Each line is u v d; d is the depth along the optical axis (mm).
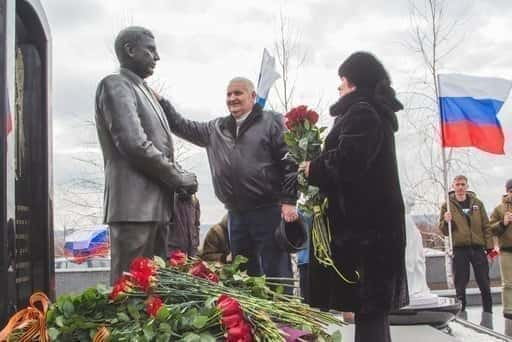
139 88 3346
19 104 2803
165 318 1989
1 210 2232
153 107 3383
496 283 12172
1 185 2238
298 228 4285
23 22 2891
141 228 3197
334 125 3551
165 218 3307
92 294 2111
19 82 2812
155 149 3180
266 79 6312
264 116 4582
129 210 3162
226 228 5922
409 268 5281
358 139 3277
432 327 4895
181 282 2303
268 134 4531
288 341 2117
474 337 4613
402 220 3414
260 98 6281
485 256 8523
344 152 3281
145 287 2186
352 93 3486
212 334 2004
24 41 2936
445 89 9547
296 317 2246
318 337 2240
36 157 3002
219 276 2537
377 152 3314
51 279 3041
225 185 4586
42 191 3023
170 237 4219
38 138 3018
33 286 2922
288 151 4102
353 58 3527
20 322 1999
